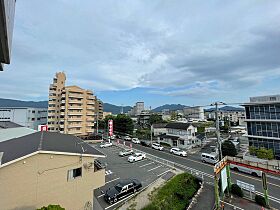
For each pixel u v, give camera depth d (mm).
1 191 9648
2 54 7180
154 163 29219
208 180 22250
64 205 11859
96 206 15508
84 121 57031
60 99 56344
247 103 31938
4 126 29922
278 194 18500
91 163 13531
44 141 13969
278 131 29156
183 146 42625
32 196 10594
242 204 16703
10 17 5715
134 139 48844
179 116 93188
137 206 14930
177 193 17422
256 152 29766
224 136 58781
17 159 9961
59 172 11766
